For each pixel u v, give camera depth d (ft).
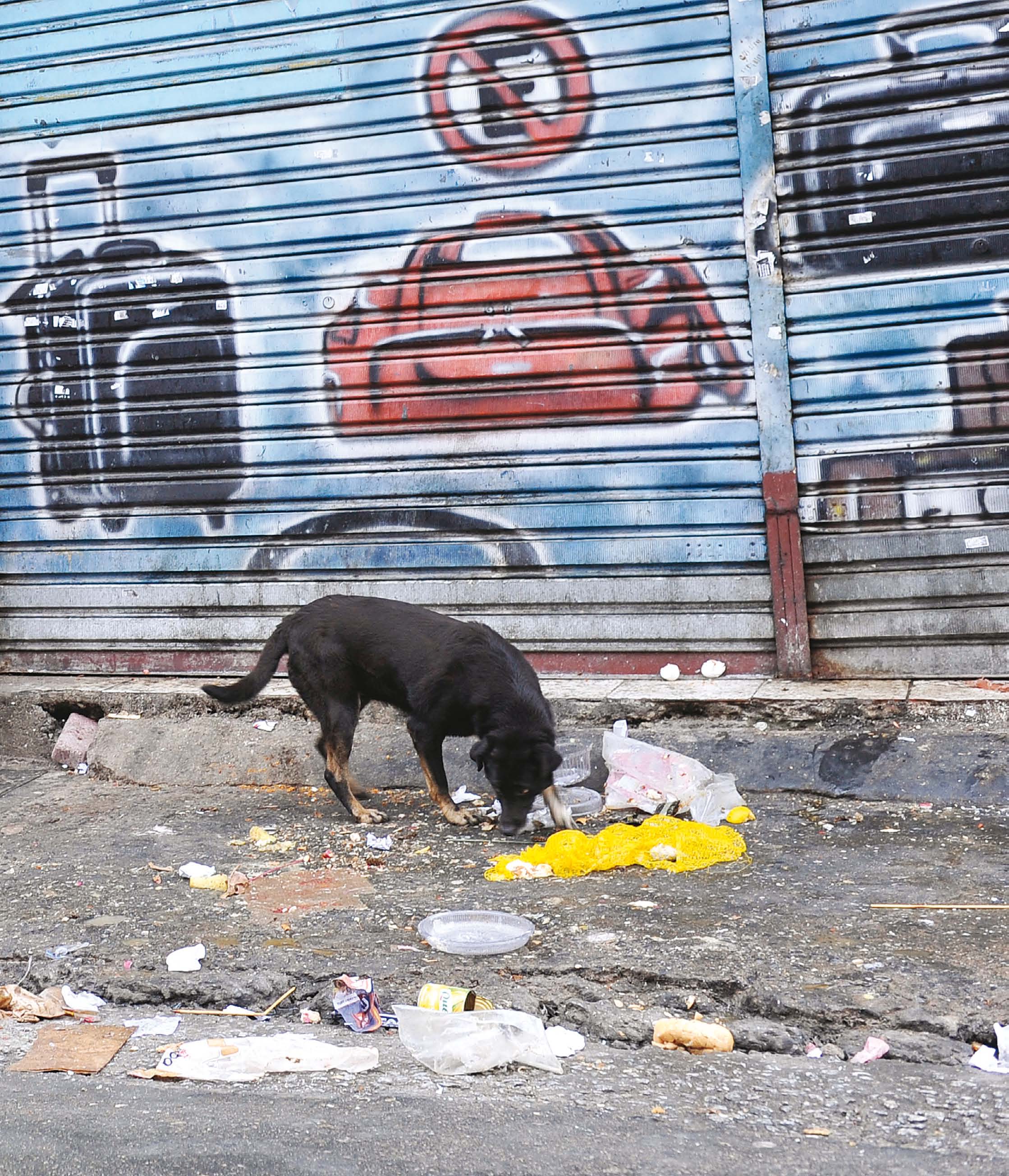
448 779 20.56
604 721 20.81
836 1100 10.51
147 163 23.81
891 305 20.15
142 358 24.20
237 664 24.25
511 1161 9.50
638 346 21.44
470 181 22.06
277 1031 12.46
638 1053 11.64
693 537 21.48
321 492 23.39
